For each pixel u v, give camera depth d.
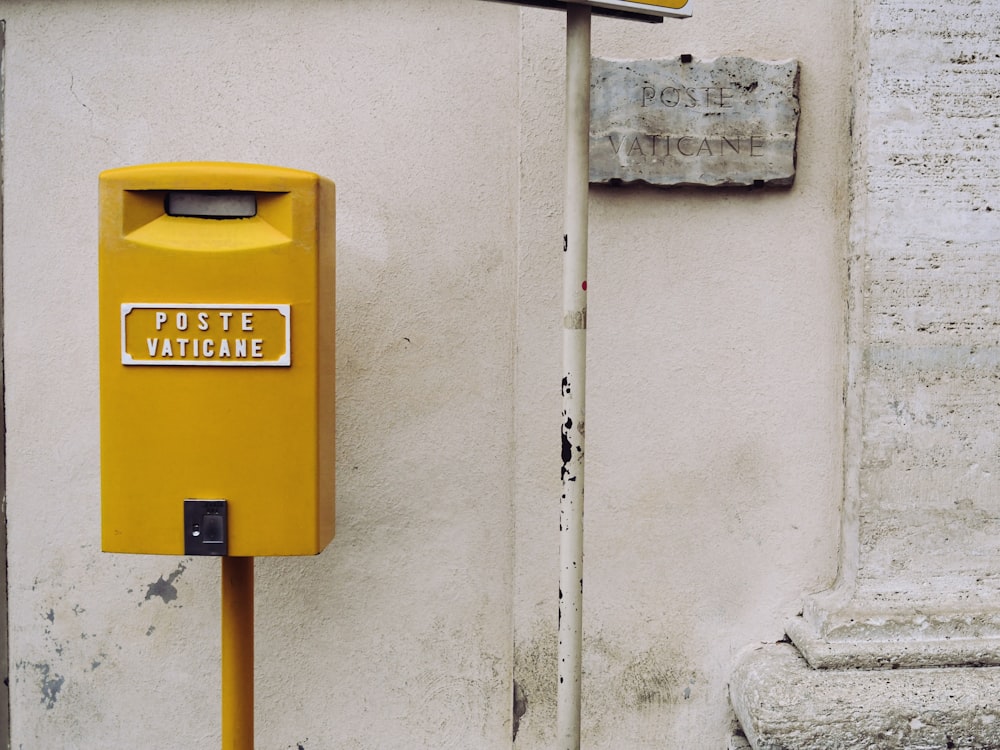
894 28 2.08
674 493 2.24
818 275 2.22
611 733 2.26
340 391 2.28
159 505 1.76
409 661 2.31
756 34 2.17
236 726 1.93
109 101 2.26
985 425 2.14
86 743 2.33
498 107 2.25
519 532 2.21
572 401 1.64
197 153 2.26
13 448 2.31
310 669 2.31
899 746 1.96
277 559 2.30
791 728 1.97
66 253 2.29
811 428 2.24
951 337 2.12
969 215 2.11
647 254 2.20
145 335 1.73
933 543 2.15
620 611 2.25
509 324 2.28
